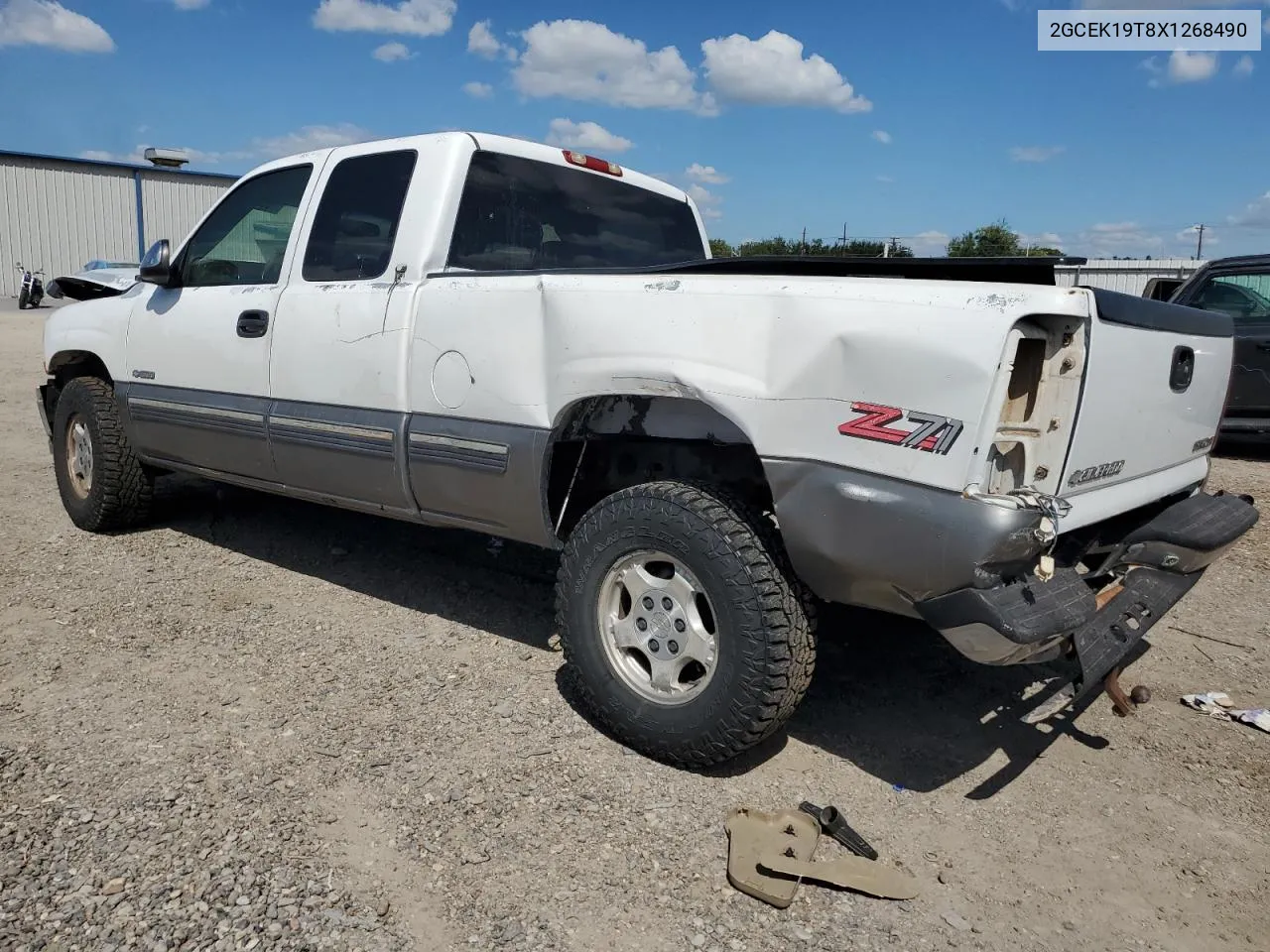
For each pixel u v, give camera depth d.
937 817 3.03
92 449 5.47
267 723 3.42
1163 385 3.14
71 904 2.42
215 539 5.59
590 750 3.30
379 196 4.19
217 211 5.01
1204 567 3.49
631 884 2.61
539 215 4.50
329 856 2.67
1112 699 3.42
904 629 4.54
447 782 3.06
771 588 2.91
